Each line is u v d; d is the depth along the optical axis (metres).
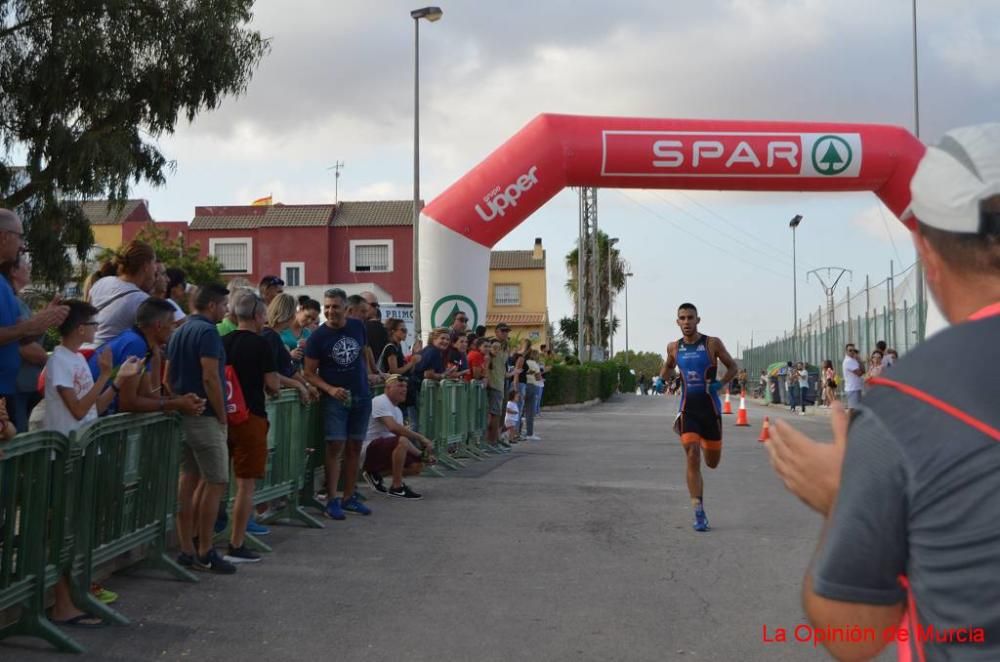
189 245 42.41
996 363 1.47
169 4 18.34
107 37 18.02
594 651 4.84
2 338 5.12
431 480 11.73
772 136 15.48
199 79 18.70
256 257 42.72
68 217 18.86
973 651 1.44
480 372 15.55
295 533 8.04
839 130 15.66
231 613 5.47
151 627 5.14
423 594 5.97
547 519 8.81
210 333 6.26
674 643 4.98
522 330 57.47
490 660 4.69
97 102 18.11
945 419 1.46
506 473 12.54
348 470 9.03
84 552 5.13
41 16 17.72
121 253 7.20
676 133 15.54
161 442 6.07
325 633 5.12
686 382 8.49
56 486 4.88
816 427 21.20
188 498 6.54
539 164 15.62
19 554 4.55
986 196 1.53
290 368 8.34
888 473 1.49
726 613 5.57
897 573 1.54
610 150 15.53
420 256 16.19
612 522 8.67
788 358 46.72
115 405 6.66
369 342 11.70
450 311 16.03
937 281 1.65
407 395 11.73
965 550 1.43
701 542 7.75
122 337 6.73
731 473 12.59
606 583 6.31
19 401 5.79
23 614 4.71
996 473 1.42
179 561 6.50
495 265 58.31
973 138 1.59
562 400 32.84
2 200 18.17
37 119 17.84
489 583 6.29
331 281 42.66
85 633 4.99
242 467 6.77
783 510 9.42
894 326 25.19
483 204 15.74
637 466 13.45
